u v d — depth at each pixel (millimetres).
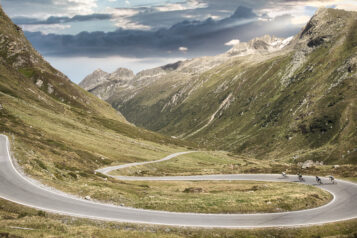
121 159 132000
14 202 37375
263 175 88562
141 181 86125
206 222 37094
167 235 31969
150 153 164250
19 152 61656
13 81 195625
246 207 43125
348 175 71000
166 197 53031
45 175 52219
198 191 64250
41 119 144500
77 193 46094
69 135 137250
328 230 35250
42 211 34906
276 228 35281
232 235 33562
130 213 39438
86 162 100125
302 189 55562
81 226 31359
